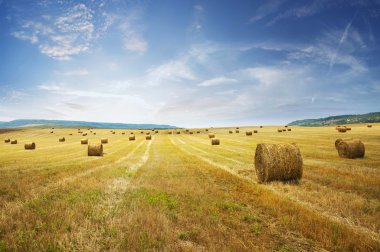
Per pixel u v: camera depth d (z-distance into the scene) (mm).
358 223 6297
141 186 10312
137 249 4824
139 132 87875
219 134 67812
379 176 11617
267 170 11312
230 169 15047
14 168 15555
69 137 69688
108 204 7832
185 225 6152
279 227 6168
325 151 23156
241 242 5160
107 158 21953
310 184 10734
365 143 28438
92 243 5133
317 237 5469
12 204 7789
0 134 85062
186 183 10930
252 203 8055
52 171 14180
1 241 5074
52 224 5957
